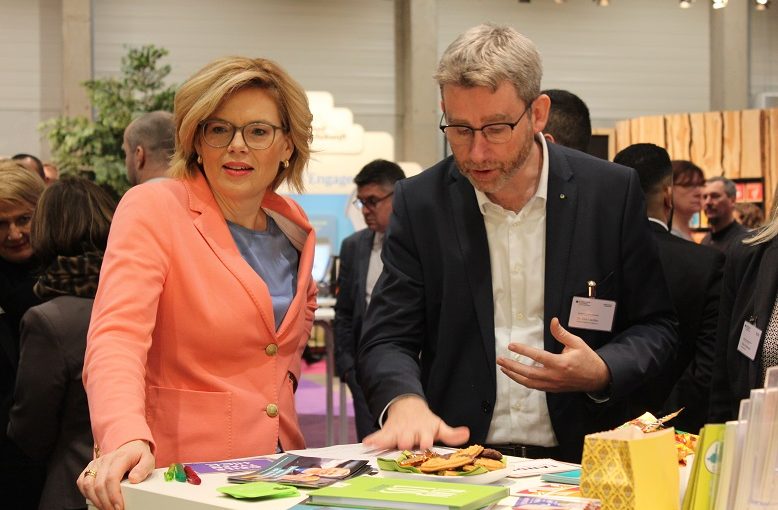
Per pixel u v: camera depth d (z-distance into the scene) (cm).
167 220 184
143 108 922
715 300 291
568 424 207
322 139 891
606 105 1199
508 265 211
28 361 229
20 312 276
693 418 296
